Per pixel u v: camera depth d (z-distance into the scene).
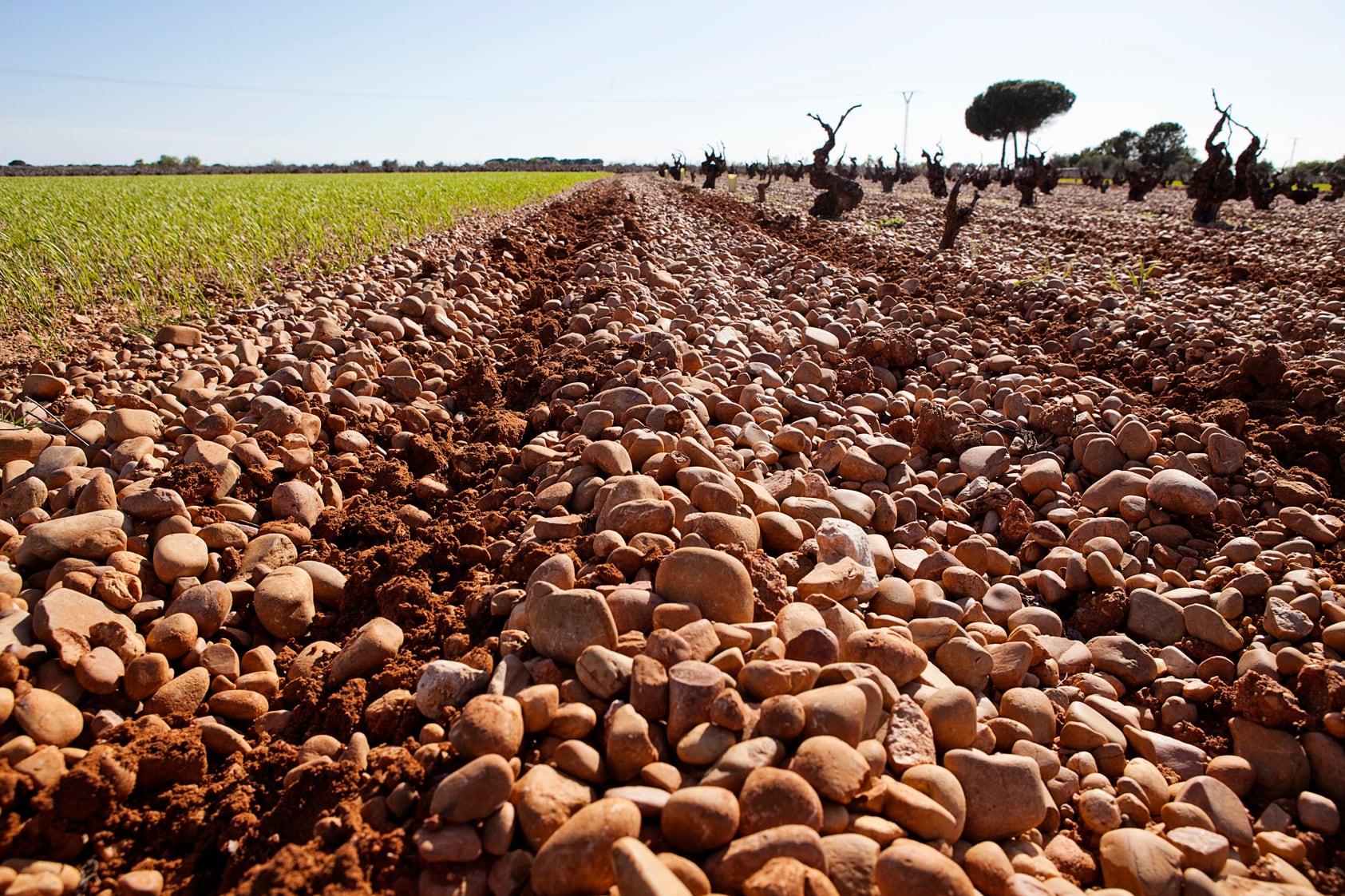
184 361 5.08
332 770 1.98
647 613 2.38
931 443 4.65
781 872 1.54
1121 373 5.74
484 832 1.76
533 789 1.78
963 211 11.73
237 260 7.55
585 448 3.50
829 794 1.80
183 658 2.51
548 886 1.62
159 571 2.81
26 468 3.46
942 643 2.64
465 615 2.67
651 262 9.31
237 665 2.53
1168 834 2.02
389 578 2.89
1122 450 4.14
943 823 1.82
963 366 5.82
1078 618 3.11
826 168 17.52
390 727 2.16
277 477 3.69
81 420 3.94
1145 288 8.59
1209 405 4.79
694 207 19.05
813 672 2.15
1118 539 3.46
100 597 2.62
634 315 6.35
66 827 1.93
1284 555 3.19
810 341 6.20
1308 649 2.65
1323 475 4.02
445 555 3.08
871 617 2.80
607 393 4.39
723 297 7.60
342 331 5.73
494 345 6.55
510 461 4.09
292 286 7.18
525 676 2.22
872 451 4.22
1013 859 1.94
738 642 2.28
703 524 2.77
